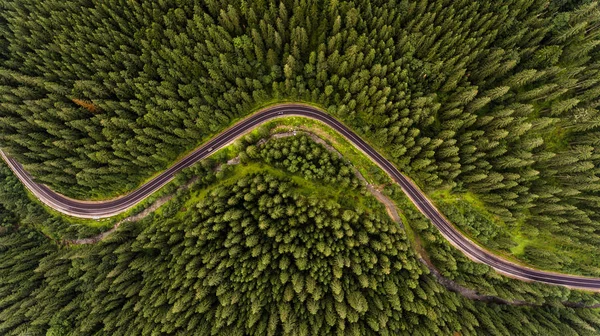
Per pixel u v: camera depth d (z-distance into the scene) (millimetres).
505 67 62500
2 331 60750
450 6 62562
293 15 62188
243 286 59500
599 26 63875
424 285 63719
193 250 61625
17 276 64812
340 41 63000
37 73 68125
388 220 68812
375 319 58375
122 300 63625
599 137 62438
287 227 64062
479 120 64562
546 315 68750
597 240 64812
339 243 63375
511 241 66500
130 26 65312
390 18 62531
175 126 66750
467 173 66812
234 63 65375
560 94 64125
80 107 65438
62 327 61375
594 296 69688
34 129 66625
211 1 60844
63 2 66750
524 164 61656
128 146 64938
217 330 57125
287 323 56531
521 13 65250
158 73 64562
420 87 65188
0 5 69000
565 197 65750
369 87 64000
